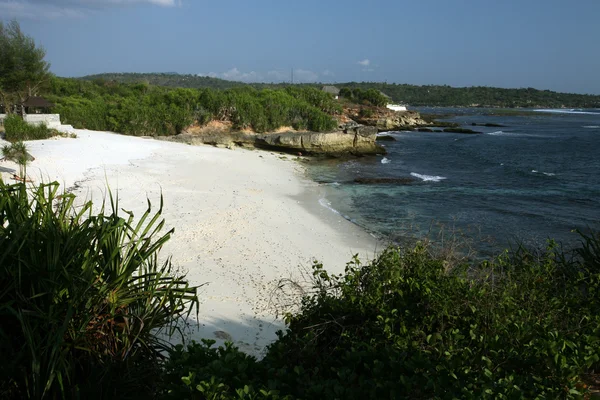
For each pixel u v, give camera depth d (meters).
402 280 4.50
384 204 22.88
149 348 4.46
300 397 3.10
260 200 21.73
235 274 12.44
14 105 41.06
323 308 4.41
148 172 25.86
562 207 22.92
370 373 3.49
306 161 38.66
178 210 18.81
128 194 20.62
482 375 3.22
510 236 17.30
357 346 3.69
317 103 68.56
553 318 4.24
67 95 62.28
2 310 3.81
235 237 15.91
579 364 3.42
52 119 36.72
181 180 24.59
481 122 100.12
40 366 3.62
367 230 18.06
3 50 42.12
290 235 16.70
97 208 17.84
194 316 9.30
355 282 4.75
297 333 4.12
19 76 42.78
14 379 3.64
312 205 22.00
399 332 4.05
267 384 3.24
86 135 37.69
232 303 10.30
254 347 8.09
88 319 3.86
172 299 4.55
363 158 41.06
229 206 20.05
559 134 70.56
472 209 22.17
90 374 3.91
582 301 4.77
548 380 3.27
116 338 4.19
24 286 3.94
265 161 35.34
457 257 5.92
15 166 22.23
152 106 48.03
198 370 3.31
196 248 14.57
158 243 4.55
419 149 48.78
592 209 22.56
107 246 4.32
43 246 3.95
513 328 3.76
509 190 27.23
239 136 42.50
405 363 3.24
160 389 3.68
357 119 76.38
